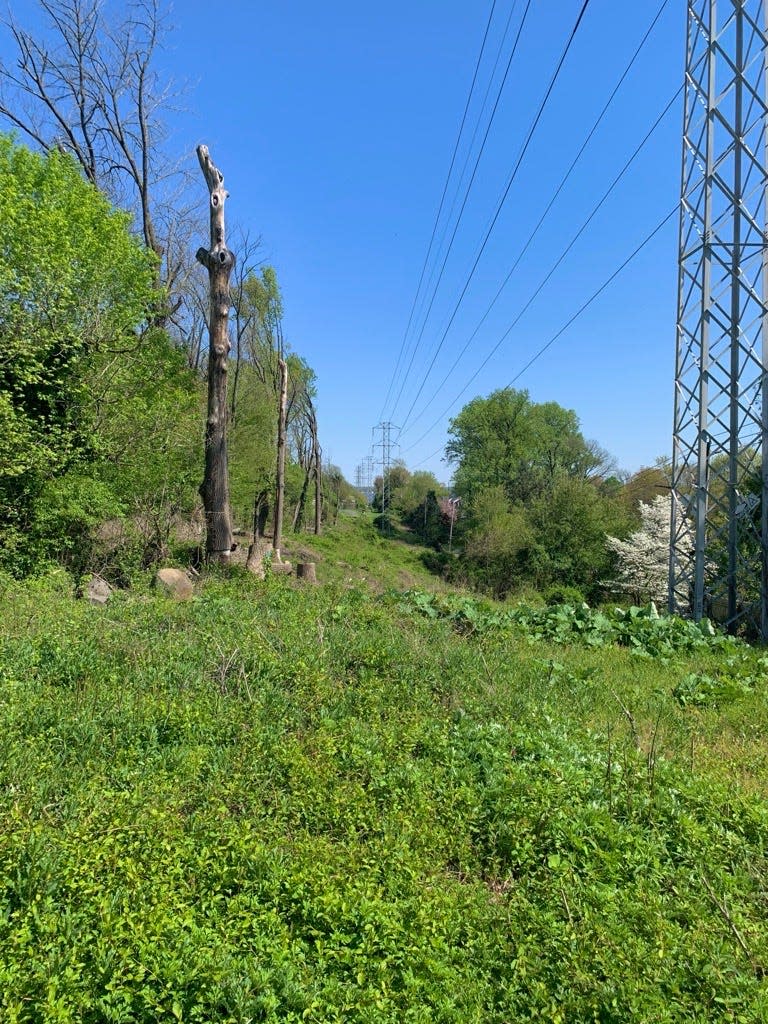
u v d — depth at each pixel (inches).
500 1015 108.1
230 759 187.6
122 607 339.0
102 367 550.0
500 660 326.6
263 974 105.4
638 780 189.0
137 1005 100.7
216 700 226.4
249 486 945.5
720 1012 109.2
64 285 499.5
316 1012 101.7
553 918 130.5
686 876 148.1
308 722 223.8
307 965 112.3
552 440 2108.8
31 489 470.9
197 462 636.7
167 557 540.1
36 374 478.9
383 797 175.9
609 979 113.0
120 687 229.3
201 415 663.8
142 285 583.2
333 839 157.9
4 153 581.3
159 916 114.0
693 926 130.6
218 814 155.9
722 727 269.9
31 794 155.8
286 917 125.0
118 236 570.3
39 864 127.2
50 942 108.7
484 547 1318.9
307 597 452.8
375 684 260.8
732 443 559.2
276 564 604.4
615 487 1758.1
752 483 618.5
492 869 154.4
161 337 638.5
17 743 179.5
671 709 287.6
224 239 558.3
